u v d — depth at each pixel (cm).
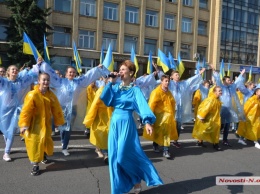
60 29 2552
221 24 3531
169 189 473
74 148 711
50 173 529
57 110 549
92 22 2673
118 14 2806
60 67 2545
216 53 3478
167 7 3094
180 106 805
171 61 1159
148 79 909
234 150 761
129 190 418
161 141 658
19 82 618
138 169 421
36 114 510
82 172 540
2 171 528
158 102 661
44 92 523
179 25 3173
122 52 2822
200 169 582
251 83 1023
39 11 2044
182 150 738
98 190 458
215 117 738
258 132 806
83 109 704
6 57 2261
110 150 410
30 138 504
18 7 1991
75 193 443
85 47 2673
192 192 463
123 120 412
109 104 421
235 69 3672
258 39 3906
